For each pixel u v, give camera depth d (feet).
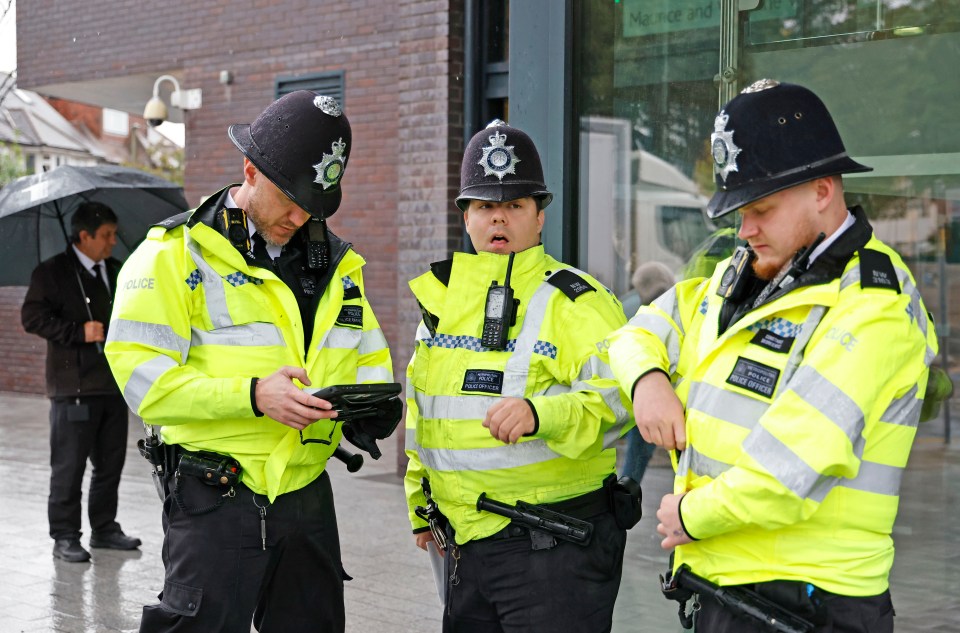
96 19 39.14
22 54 41.37
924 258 11.43
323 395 8.87
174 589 9.55
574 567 9.23
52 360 18.93
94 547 19.53
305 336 9.89
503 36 20.74
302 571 10.10
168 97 38.50
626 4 12.96
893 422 6.78
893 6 11.42
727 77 12.41
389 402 9.58
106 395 19.12
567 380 9.38
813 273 6.79
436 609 15.96
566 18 13.01
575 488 9.45
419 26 23.90
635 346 7.86
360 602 16.29
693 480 7.23
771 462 6.44
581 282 9.60
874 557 6.88
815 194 6.78
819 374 6.48
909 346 6.61
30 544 19.81
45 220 20.30
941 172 11.29
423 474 10.39
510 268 9.52
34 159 82.33
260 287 9.64
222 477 9.41
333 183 9.45
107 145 89.76
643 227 13.09
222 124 36.17
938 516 11.29
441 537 9.82
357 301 10.30
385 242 32.35
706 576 7.23
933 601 11.35
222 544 9.48
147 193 20.72
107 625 15.37
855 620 6.81
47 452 29.84
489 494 9.36
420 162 24.09
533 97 13.34
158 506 22.85
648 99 12.95
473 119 21.04
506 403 8.71
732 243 12.59
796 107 6.73
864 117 11.69
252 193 9.56
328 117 9.39
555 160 13.21
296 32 34.01
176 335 9.39
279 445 9.54
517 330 9.44
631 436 12.85
